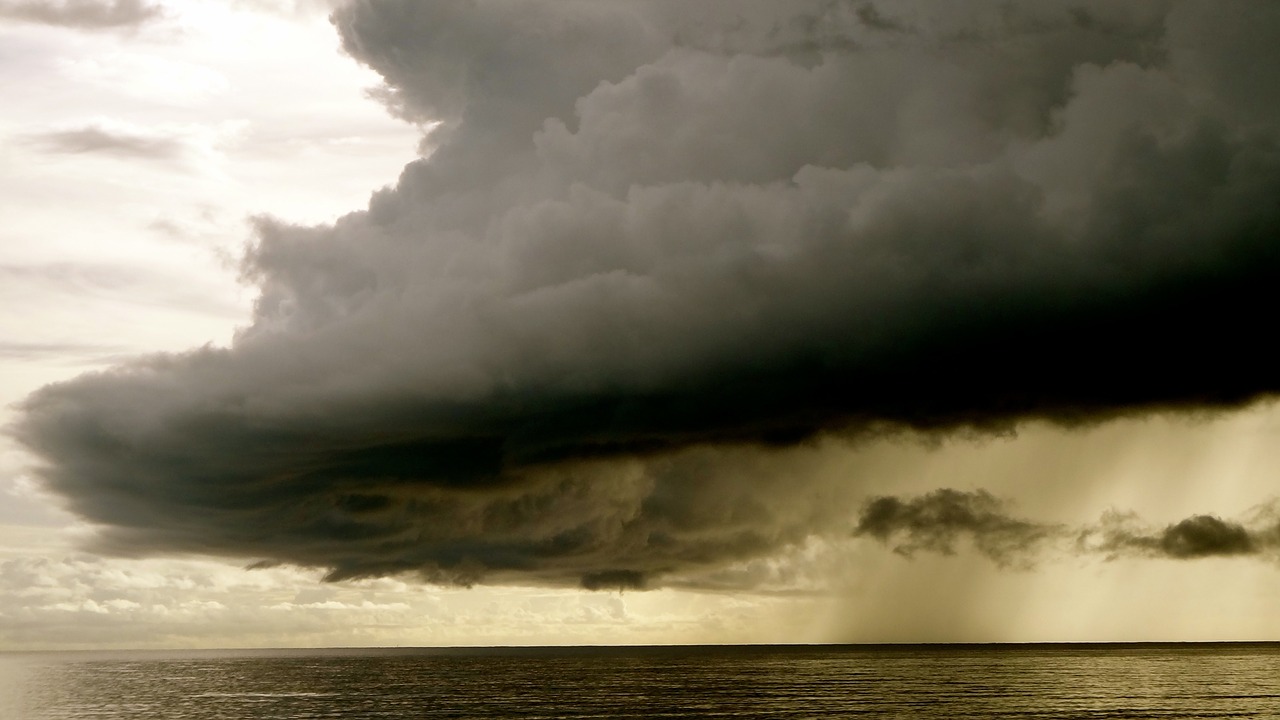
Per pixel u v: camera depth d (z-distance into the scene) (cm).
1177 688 19125
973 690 19012
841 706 15862
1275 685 19825
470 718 14938
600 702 17538
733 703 16762
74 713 17262
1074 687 19650
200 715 16475
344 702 18662
